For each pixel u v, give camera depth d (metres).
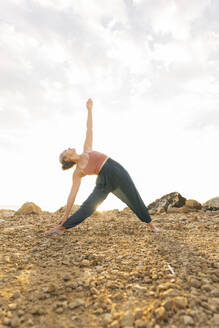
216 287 2.30
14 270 2.80
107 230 4.67
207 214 5.97
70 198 4.18
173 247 3.48
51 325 1.86
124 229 4.69
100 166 3.94
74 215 4.10
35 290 2.35
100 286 2.40
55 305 2.09
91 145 4.27
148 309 1.97
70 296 2.24
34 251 3.48
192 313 1.90
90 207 4.07
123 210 7.26
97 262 2.98
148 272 2.65
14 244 3.80
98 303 2.12
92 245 3.71
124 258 3.10
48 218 6.06
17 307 2.08
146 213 4.27
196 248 3.39
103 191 4.03
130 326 1.81
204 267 2.71
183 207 6.52
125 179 3.98
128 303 2.08
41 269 2.85
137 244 3.72
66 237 4.16
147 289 2.31
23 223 5.42
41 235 4.27
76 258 3.16
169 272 2.63
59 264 2.99
